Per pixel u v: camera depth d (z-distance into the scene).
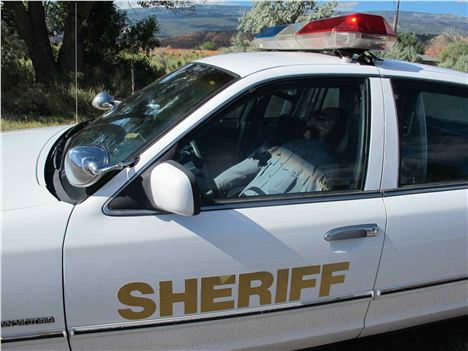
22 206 1.87
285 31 2.79
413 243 2.26
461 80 2.53
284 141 2.27
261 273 2.03
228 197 2.06
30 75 11.72
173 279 1.91
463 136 2.53
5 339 1.79
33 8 11.98
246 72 2.17
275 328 2.17
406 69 2.43
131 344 1.97
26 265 1.77
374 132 2.24
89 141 2.35
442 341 2.96
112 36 15.43
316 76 2.22
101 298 1.85
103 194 1.88
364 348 2.83
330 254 2.11
